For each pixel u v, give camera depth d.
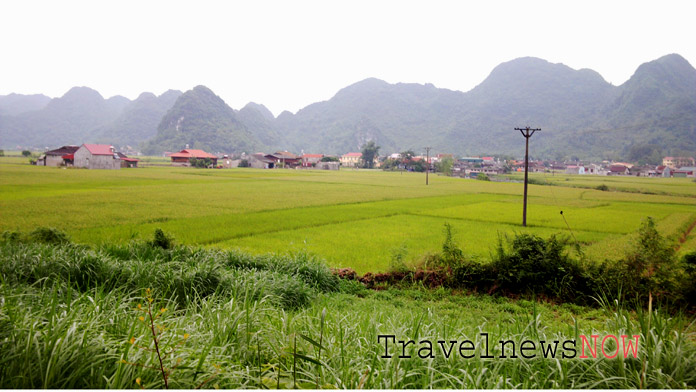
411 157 164.38
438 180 88.69
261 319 5.10
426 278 11.12
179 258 10.83
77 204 29.48
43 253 8.80
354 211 30.95
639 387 3.63
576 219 29.22
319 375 3.62
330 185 60.72
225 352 4.09
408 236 20.06
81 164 91.19
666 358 3.94
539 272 10.20
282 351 4.04
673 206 40.84
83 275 8.15
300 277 10.05
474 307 9.40
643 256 9.49
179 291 7.81
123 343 3.61
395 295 10.30
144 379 3.24
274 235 19.91
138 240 12.62
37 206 27.64
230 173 91.44
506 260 10.62
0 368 3.17
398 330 4.63
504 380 3.73
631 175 135.25
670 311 8.62
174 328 4.30
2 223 20.48
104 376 3.10
